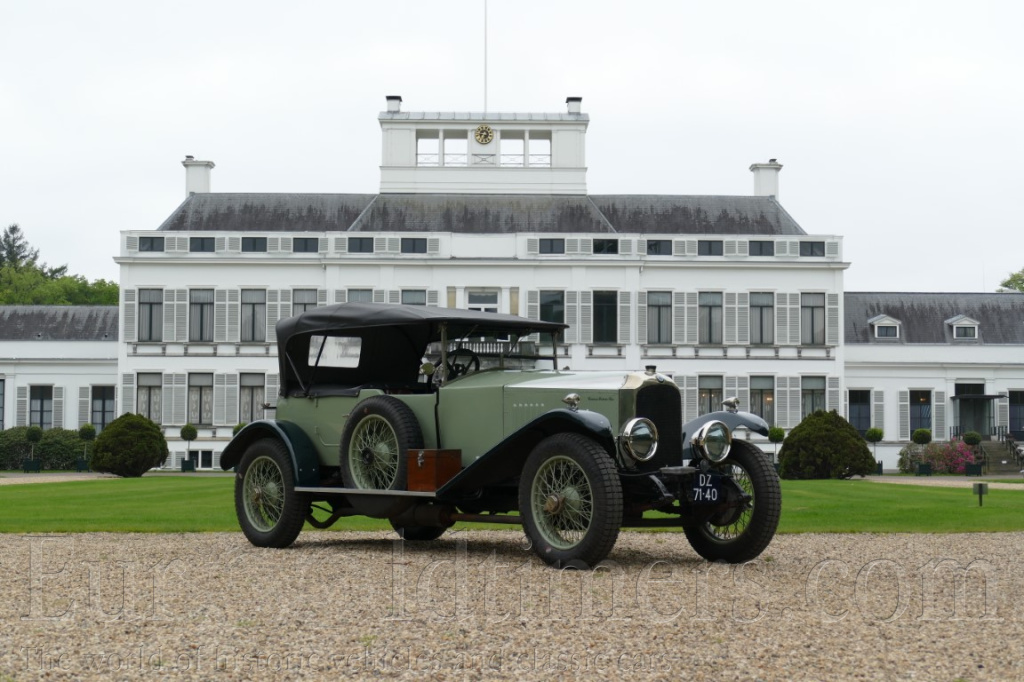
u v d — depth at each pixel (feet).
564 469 34.88
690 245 173.58
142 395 172.45
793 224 179.32
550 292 172.45
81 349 178.81
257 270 172.35
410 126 182.09
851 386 179.42
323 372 43.65
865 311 188.34
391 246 171.94
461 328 41.34
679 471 35.40
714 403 173.37
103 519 53.93
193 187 185.37
